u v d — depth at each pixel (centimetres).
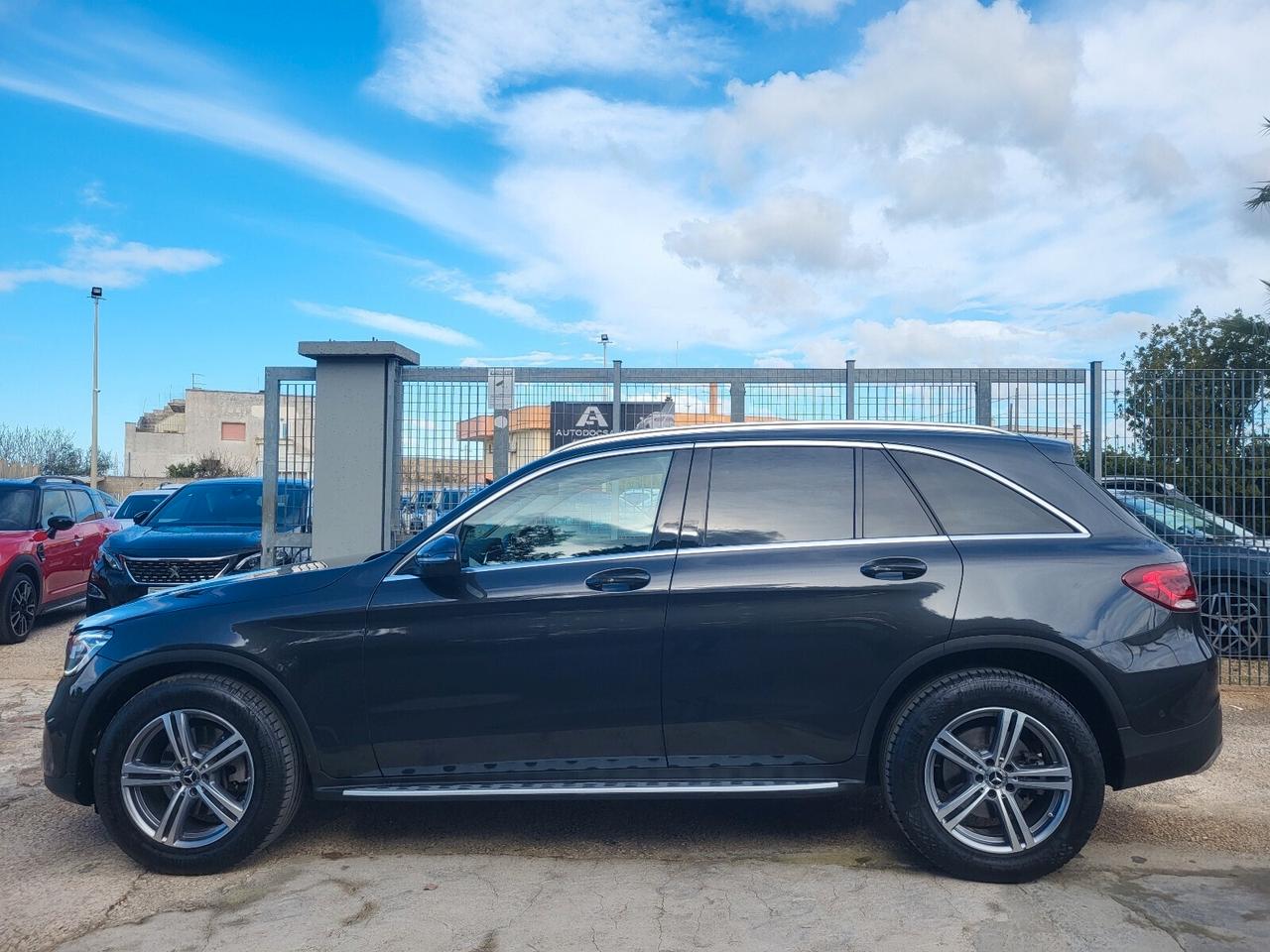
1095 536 437
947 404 834
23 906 408
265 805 434
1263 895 409
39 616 1227
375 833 489
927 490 446
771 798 430
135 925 388
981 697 414
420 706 437
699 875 431
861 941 367
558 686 433
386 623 438
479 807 527
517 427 880
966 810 417
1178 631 422
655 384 866
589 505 458
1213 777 570
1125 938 368
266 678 438
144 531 1038
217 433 7725
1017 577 423
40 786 569
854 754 428
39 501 1152
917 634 421
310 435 909
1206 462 814
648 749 433
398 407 893
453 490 884
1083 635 415
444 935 376
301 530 909
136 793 439
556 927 381
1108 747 427
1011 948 361
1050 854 410
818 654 426
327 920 389
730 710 429
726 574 432
